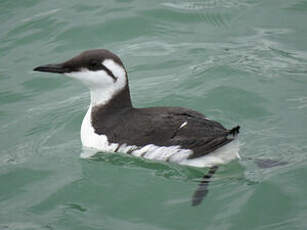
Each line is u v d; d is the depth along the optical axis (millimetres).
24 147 12008
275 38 15844
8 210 9797
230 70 14406
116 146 10719
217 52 15289
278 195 9586
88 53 11000
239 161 10555
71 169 11070
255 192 9703
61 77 14961
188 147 10078
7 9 17234
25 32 16203
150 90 13844
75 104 13672
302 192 9625
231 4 17547
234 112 12758
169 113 10633
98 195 10117
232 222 9039
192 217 9266
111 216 9453
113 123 10992
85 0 17688
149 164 10594
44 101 13844
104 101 11234
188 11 17188
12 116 13188
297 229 8695
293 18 16766
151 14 16953
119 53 15344
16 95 14023
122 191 10211
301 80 13867
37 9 17266
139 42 15883
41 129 12688
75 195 10141
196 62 14914
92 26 16375
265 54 15109
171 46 15703
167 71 14664
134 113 10984
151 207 9656
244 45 15578
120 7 17297
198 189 9898
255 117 12500
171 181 10391
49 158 11523
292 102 12938
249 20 16734
